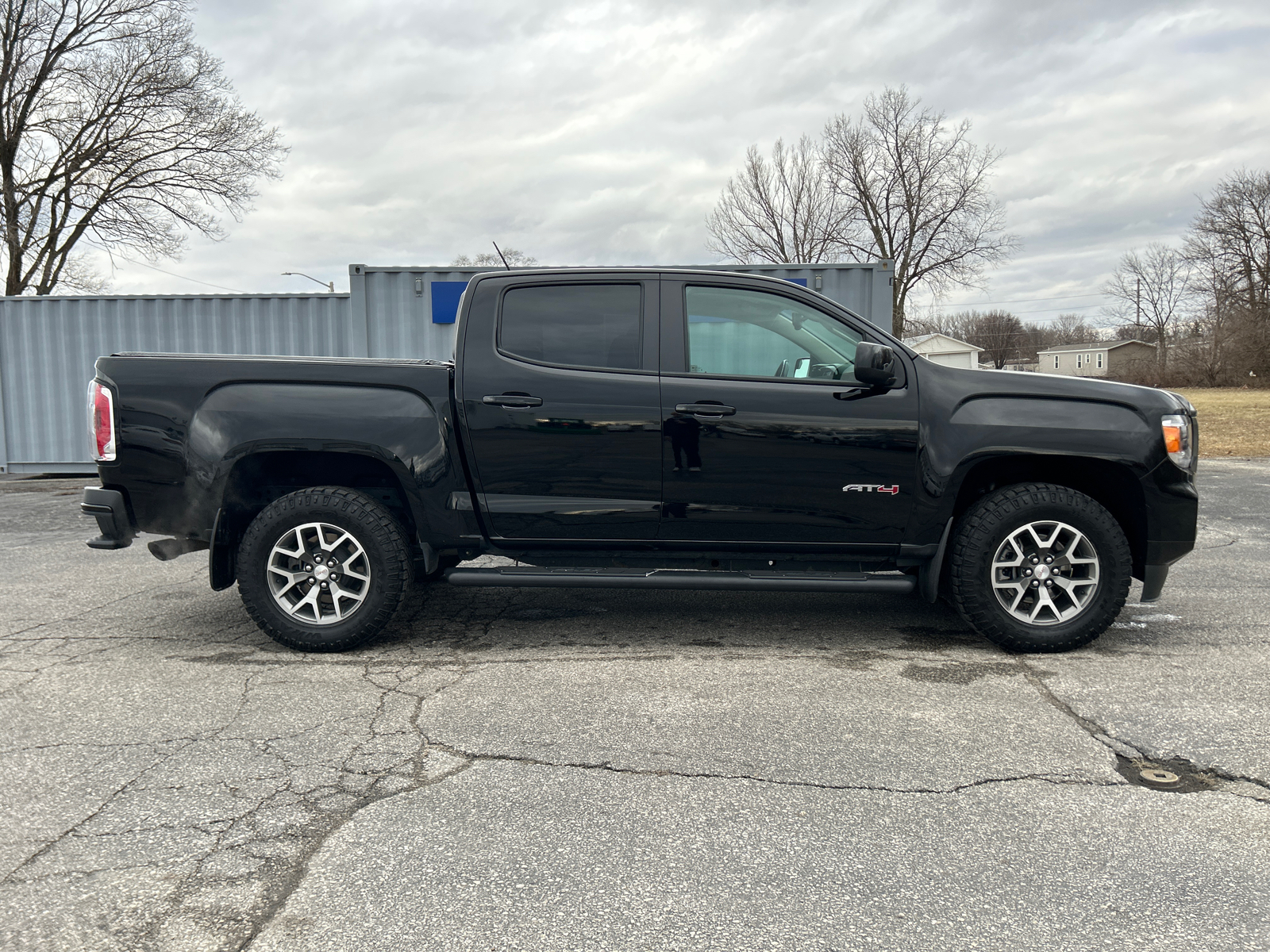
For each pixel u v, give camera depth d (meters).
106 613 4.93
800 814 2.54
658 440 3.98
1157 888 2.15
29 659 4.03
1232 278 54.59
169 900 2.10
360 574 4.05
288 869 2.24
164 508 4.01
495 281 4.16
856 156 40.47
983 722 3.22
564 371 4.04
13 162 22.00
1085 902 2.09
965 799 2.62
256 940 1.94
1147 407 3.93
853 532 4.03
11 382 12.23
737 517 4.02
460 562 4.91
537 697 3.52
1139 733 3.11
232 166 23.59
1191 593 5.29
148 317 12.10
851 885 2.17
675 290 4.11
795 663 3.95
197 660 4.02
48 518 8.81
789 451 3.96
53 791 2.68
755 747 3.01
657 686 3.64
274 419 3.96
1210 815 2.52
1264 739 3.04
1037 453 3.89
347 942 1.94
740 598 5.27
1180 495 3.94
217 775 2.79
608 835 2.42
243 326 12.07
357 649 4.17
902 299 41.62
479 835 2.42
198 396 3.98
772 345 4.09
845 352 4.06
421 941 1.94
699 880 2.19
